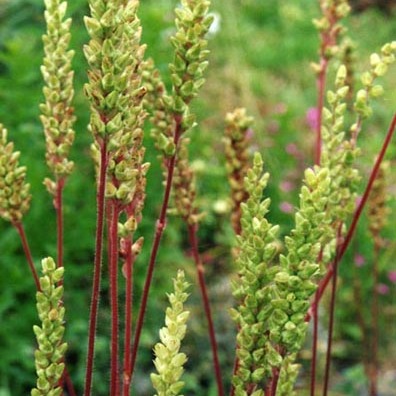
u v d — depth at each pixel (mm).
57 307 1497
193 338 4812
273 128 6480
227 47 7348
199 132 5926
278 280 1414
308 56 8305
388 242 5398
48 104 1930
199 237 5512
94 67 1342
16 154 1973
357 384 4555
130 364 1608
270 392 1522
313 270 1405
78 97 4875
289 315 1430
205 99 6938
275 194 5918
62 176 1970
